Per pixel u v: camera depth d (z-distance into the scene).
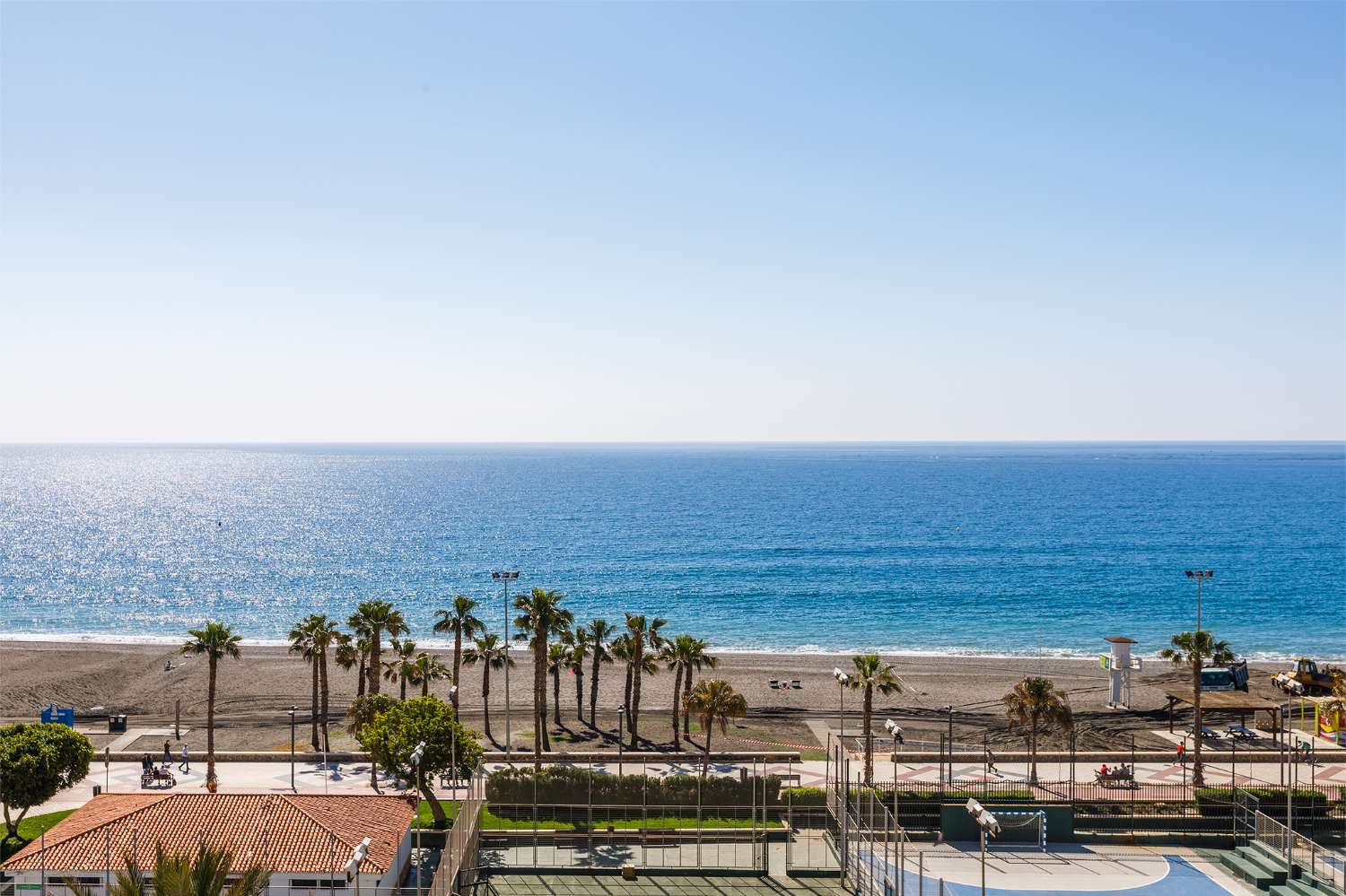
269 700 97.44
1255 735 82.56
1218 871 52.75
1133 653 129.25
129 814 47.16
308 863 44.62
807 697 98.12
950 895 48.97
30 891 43.12
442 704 58.06
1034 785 62.34
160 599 176.00
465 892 48.88
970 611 159.25
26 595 180.75
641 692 91.56
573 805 60.19
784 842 56.44
